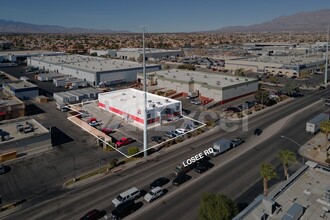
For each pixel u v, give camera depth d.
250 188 39.81
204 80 94.25
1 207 36.81
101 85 106.44
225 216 26.50
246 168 45.56
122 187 40.91
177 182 41.00
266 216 24.70
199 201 37.09
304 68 128.38
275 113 74.56
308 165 32.34
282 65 128.75
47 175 44.84
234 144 53.72
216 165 46.91
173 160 48.88
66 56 160.88
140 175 44.22
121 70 114.00
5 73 129.38
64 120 71.00
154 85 105.88
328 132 52.25
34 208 36.62
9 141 49.91
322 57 153.50
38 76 119.56
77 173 45.31
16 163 48.69
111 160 49.56
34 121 60.47
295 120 68.44
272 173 35.59
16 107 71.81
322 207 25.61
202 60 168.75
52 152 52.97
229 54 191.25
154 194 37.69
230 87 85.56
